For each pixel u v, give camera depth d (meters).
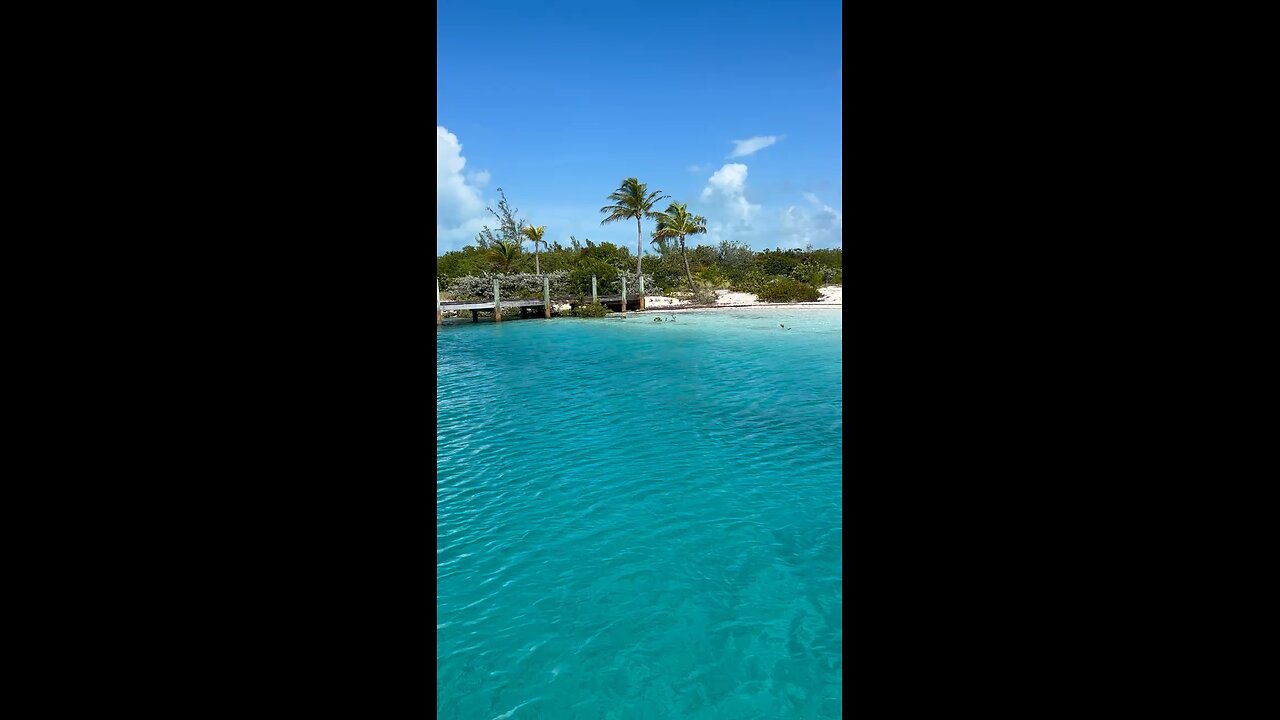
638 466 6.53
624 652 3.48
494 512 5.37
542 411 9.09
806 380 11.18
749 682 3.24
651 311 27.16
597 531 4.98
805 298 28.52
